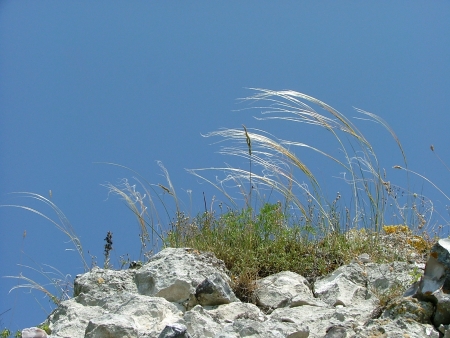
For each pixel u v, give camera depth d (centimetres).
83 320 281
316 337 275
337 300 299
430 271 282
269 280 316
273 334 264
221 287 296
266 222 345
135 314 279
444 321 274
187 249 321
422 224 353
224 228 350
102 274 307
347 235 353
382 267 313
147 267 308
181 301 296
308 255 336
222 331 264
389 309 280
